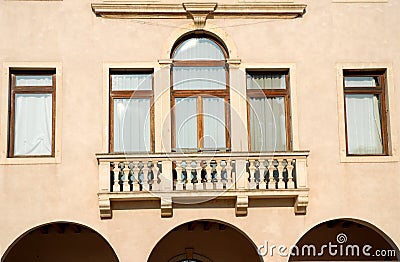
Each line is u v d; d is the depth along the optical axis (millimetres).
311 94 17328
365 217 16875
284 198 16812
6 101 16953
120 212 16656
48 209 16562
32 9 17359
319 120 17219
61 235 19500
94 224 16578
